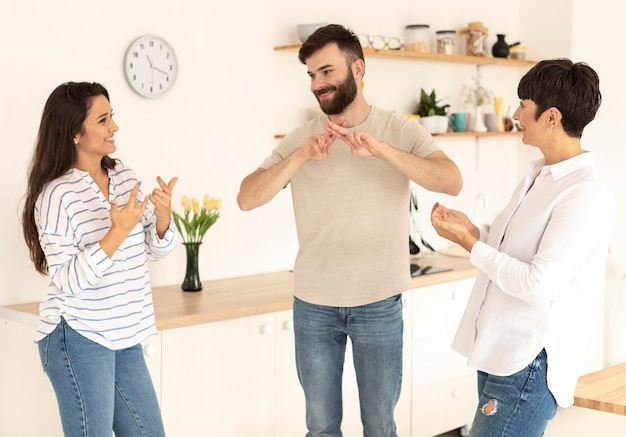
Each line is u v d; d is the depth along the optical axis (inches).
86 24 129.6
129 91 135.4
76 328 92.3
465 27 191.2
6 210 123.2
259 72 152.4
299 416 134.3
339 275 105.0
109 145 96.3
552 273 76.5
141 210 91.3
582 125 80.6
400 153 98.0
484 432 82.8
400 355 107.2
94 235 94.3
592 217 77.1
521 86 82.4
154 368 115.6
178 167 142.4
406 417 150.2
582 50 195.8
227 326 123.5
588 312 81.6
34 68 124.5
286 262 161.2
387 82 174.9
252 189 105.4
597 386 93.7
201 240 136.9
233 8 147.7
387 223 104.6
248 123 151.5
